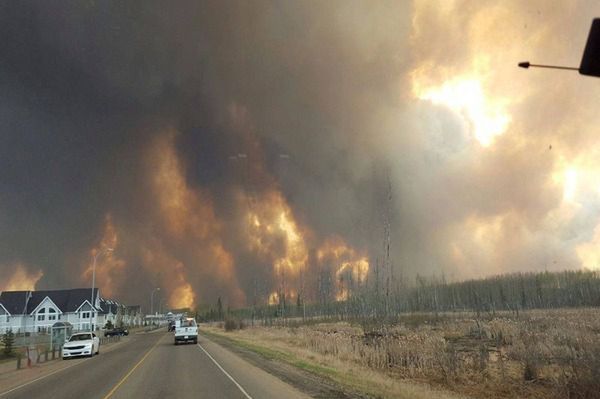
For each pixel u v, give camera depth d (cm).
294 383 1617
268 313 13350
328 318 10144
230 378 1775
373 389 1480
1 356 3781
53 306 10494
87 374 2169
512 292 12269
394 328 5100
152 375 1961
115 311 13625
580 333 2617
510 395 1563
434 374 2000
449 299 12606
